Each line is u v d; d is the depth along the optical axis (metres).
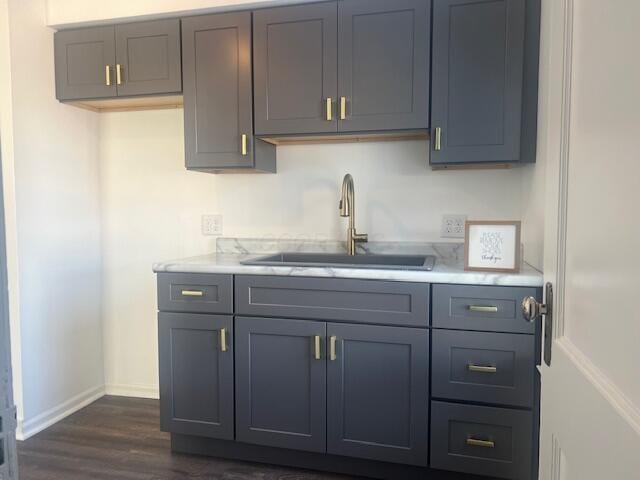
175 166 2.71
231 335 2.04
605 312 0.62
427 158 2.38
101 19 2.35
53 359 2.50
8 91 2.23
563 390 0.80
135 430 2.41
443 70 2.01
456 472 1.88
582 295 0.72
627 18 0.56
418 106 2.04
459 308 1.78
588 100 0.70
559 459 0.83
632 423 0.53
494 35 1.96
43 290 2.43
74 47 2.42
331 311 1.91
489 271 1.82
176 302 2.09
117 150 2.78
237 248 2.62
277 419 2.01
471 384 1.79
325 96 2.14
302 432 1.99
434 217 2.39
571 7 0.79
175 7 2.26
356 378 1.91
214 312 2.05
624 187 0.57
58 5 2.40
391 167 2.43
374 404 1.90
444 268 1.92
